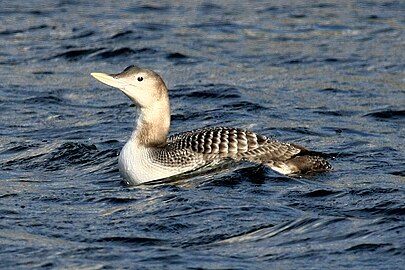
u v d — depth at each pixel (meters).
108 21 28.48
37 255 11.58
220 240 12.01
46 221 12.82
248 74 22.75
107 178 15.12
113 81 14.61
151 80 14.62
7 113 19.47
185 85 21.38
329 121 18.80
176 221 12.65
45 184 14.77
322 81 22.05
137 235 12.23
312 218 12.45
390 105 19.89
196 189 13.95
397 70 23.16
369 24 28.30
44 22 28.27
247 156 14.55
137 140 14.73
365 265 11.02
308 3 31.23
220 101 20.27
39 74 22.66
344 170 15.12
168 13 29.83
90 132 18.06
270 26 28.06
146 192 13.98
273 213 12.89
